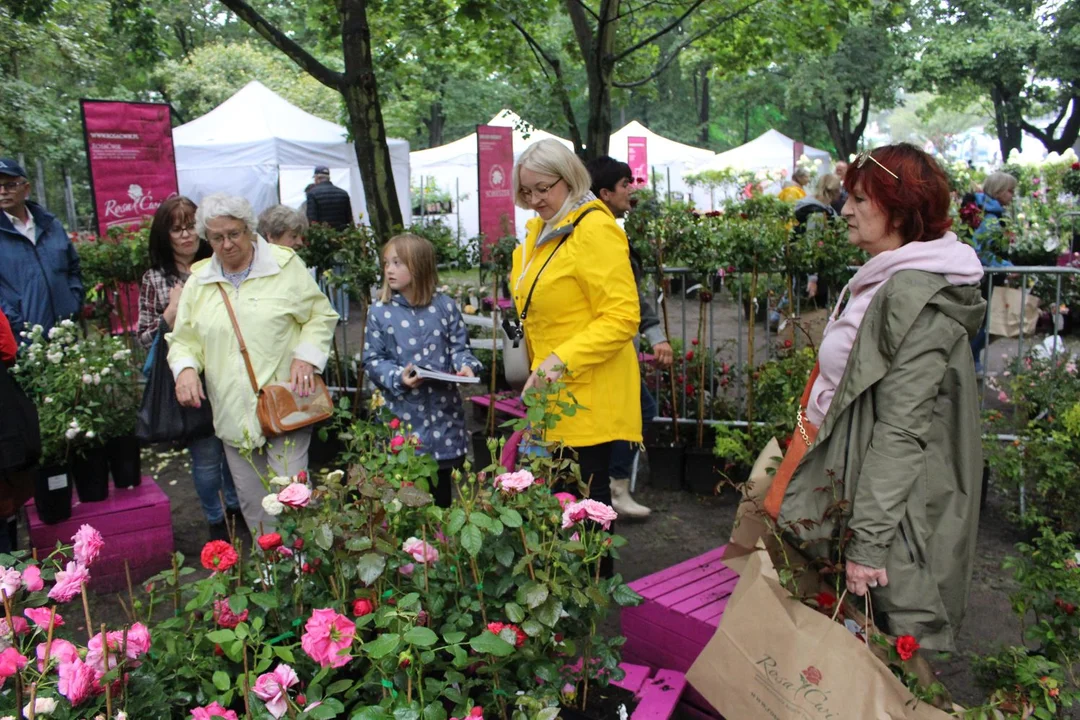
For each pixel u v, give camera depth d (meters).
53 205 24.05
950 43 27.05
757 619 2.31
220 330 3.85
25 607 2.24
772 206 9.45
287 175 19.42
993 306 5.95
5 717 1.92
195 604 2.17
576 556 2.46
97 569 4.21
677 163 21.98
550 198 3.31
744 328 10.54
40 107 19.61
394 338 4.02
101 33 19.88
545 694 2.20
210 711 1.97
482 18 7.79
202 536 4.92
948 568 2.29
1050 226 9.84
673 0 8.32
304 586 2.47
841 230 5.23
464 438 4.16
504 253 5.66
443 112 35.00
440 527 2.49
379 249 6.07
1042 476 4.36
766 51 10.02
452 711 2.24
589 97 7.98
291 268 4.01
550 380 2.82
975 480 2.32
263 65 28.91
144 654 2.14
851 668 2.14
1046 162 14.17
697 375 5.91
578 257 3.23
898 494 2.19
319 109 29.06
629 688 2.68
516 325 3.63
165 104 8.12
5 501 3.71
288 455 3.91
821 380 2.49
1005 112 28.92
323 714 1.92
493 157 11.62
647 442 5.51
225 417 3.89
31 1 8.35
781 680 2.24
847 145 31.44
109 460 4.51
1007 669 2.50
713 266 5.32
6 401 3.60
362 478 2.35
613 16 7.60
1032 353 5.41
